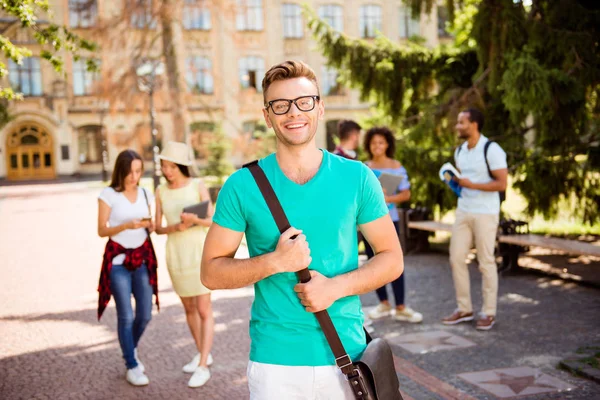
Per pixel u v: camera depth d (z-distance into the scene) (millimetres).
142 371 4387
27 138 42750
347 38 10820
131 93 23859
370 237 2143
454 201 9789
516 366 4367
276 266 1900
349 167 2086
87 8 24719
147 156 40500
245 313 6320
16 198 25734
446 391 3951
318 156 2096
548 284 7000
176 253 4363
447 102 10148
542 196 9266
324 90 43344
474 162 5250
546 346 4781
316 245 2002
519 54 8516
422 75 10938
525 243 7188
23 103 41688
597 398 3730
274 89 2020
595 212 9281
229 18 25953
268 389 1979
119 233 4367
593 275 7281
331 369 1990
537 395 3826
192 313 4586
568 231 10625
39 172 43031
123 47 23891
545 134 8797
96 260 10055
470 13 10836
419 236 9758
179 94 24875
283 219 1987
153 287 4500
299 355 1968
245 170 2070
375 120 11852
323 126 43531
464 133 5301
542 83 7781
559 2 8789
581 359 4320
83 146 43594
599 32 8875
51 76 41875
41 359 4953
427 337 5191
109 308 6777
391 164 5883
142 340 5434
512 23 8570
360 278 2004
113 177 4430
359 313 2111
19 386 4324
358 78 10898
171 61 24547
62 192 29062
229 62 41625
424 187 10070
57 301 7148
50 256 10523
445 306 6285
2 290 7820
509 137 9656
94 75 25125
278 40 42719
